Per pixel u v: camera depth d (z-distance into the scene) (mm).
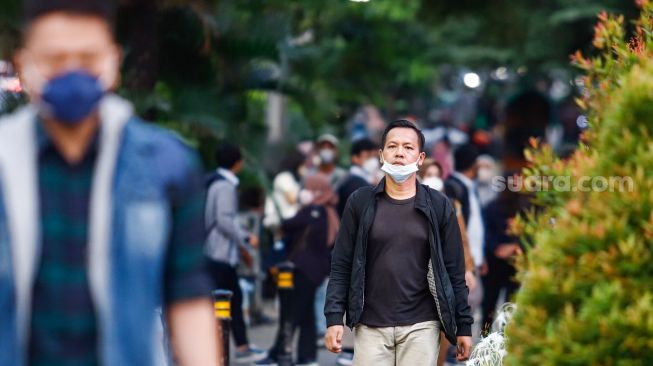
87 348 5590
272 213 26844
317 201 20906
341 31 41656
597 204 8461
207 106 23547
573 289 8367
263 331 26375
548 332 8227
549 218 10422
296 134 37906
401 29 45656
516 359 8445
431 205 12805
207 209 19797
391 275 12695
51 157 5598
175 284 5852
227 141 22859
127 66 22781
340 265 12992
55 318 5547
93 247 5562
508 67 52469
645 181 8305
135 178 5609
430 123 61562
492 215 21062
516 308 8852
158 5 22656
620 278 8172
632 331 7965
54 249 5555
